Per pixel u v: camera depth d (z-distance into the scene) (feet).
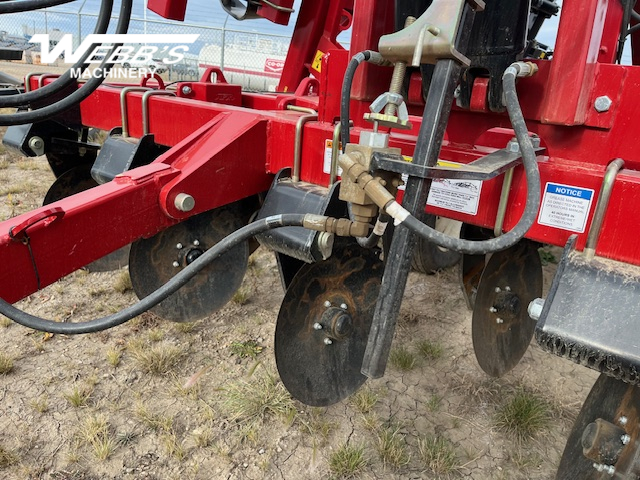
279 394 7.25
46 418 6.77
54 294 9.82
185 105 7.08
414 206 3.78
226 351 8.31
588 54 4.41
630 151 4.64
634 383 3.55
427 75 4.90
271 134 6.22
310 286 5.56
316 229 4.07
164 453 6.37
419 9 4.57
